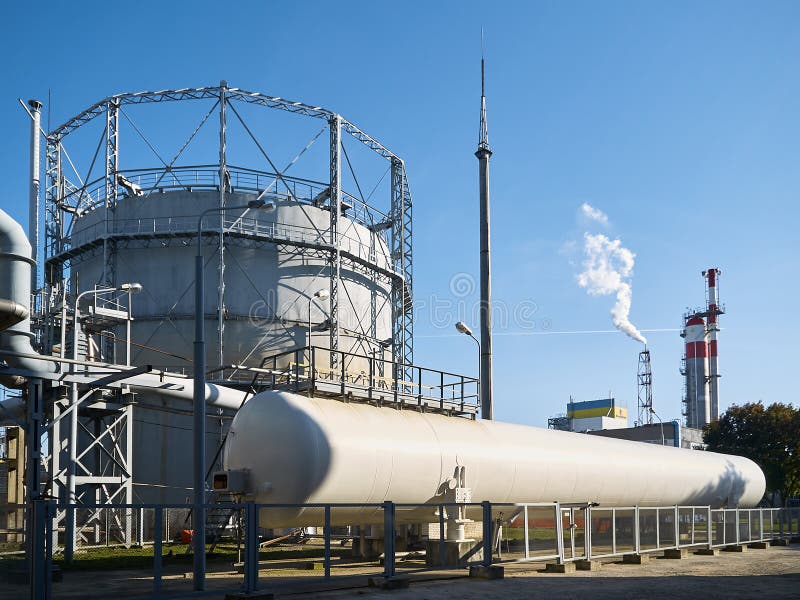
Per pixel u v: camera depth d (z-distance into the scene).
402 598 17.33
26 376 26.16
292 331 49.28
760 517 36.09
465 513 25.30
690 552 31.47
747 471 42.19
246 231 48.59
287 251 50.22
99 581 21.95
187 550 32.09
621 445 34.38
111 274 49.03
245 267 49.00
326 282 51.16
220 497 22.48
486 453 26.48
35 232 54.06
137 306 48.47
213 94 49.56
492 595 18.00
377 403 25.53
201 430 18.78
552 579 21.41
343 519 23.12
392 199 59.56
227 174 49.44
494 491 26.69
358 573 22.92
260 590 16.56
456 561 24.38
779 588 20.00
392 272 56.09
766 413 68.62
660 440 85.62
